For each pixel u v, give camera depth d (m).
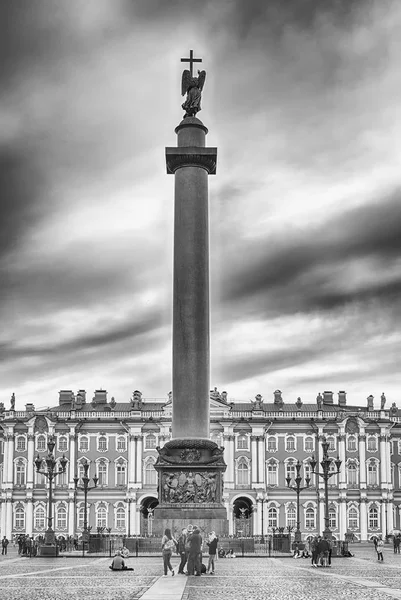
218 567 48.44
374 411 135.88
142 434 131.88
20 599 28.03
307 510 130.88
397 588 33.19
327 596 29.41
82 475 131.00
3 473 131.12
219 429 132.12
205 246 59.03
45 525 129.75
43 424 132.25
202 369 57.19
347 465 132.38
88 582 35.91
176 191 60.09
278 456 132.38
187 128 61.88
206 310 58.06
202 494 56.62
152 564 49.09
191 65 64.25
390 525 131.62
